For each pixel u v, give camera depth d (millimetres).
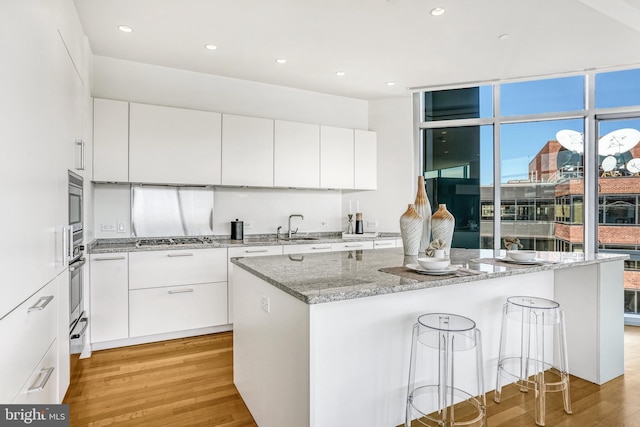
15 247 1259
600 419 2062
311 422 1478
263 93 4273
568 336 2670
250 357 2131
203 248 3420
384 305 1848
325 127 4395
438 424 1967
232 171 3812
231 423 2029
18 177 1291
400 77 4016
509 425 1995
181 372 2664
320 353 1647
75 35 2457
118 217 3609
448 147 4730
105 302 3041
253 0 2506
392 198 4742
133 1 2504
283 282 1722
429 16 2701
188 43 3191
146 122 3410
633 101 3939
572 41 3100
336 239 4238
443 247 2381
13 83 1248
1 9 1146
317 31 2957
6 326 1181
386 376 1862
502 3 2516
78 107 2529
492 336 2354
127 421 2037
